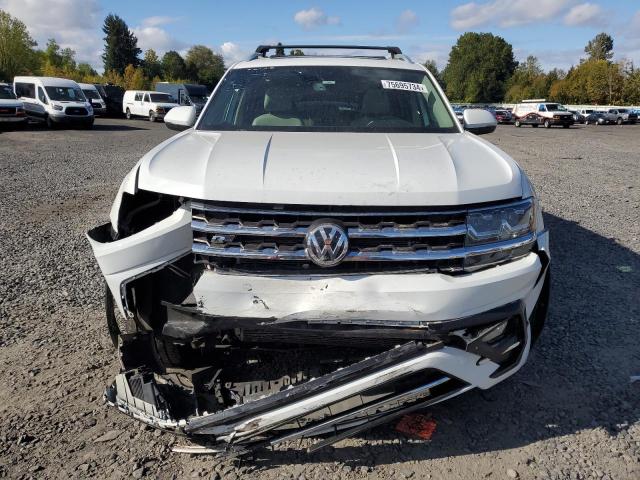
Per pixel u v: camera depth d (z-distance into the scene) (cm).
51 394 306
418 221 241
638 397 311
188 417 245
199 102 3619
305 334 239
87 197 855
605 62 7388
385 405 251
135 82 7444
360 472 251
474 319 243
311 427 242
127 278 252
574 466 256
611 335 384
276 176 245
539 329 308
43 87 2369
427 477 248
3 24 6406
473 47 11275
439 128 358
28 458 255
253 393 265
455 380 255
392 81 396
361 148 286
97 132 2280
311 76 396
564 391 316
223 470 251
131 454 260
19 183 962
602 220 715
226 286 241
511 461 259
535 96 9481
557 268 517
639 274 505
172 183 252
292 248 239
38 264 522
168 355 280
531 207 265
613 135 2928
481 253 248
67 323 395
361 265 243
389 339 244
